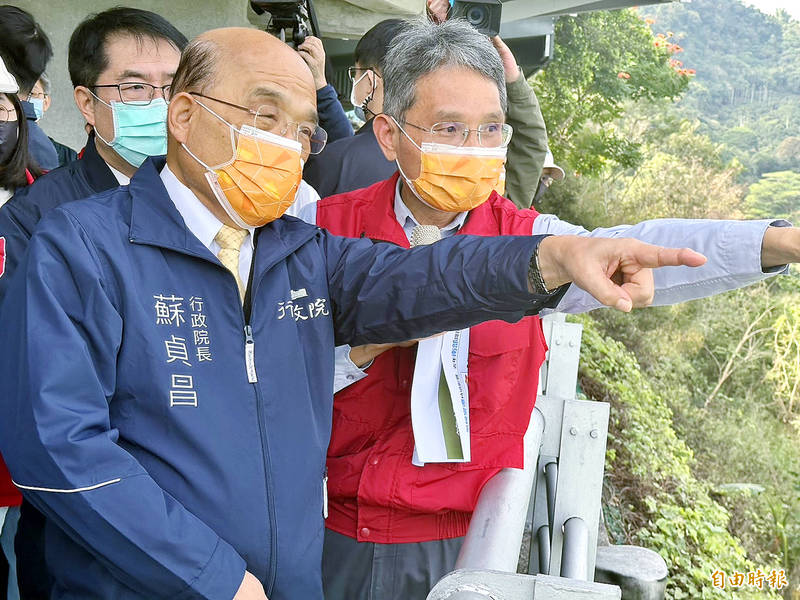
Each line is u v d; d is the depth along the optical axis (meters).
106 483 1.35
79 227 1.48
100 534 1.35
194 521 1.42
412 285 1.59
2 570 2.31
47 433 1.34
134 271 1.50
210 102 1.60
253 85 1.59
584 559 1.88
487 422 1.89
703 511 11.28
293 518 1.56
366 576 1.96
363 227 2.08
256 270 1.60
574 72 16.52
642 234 1.75
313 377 1.67
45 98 3.11
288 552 1.55
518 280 1.45
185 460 1.47
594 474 2.19
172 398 1.47
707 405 16.70
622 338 16.80
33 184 2.29
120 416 1.48
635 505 10.62
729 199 19.58
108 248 1.48
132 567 1.37
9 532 2.32
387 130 2.06
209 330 1.54
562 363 3.03
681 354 16.88
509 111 3.26
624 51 17.02
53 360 1.37
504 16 8.37
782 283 17.75
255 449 1.53
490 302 1.50
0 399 1.41
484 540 1.50
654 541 9.93
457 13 3.18
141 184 1.58
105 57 2.34
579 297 1.82
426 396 1.84
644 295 1.31
